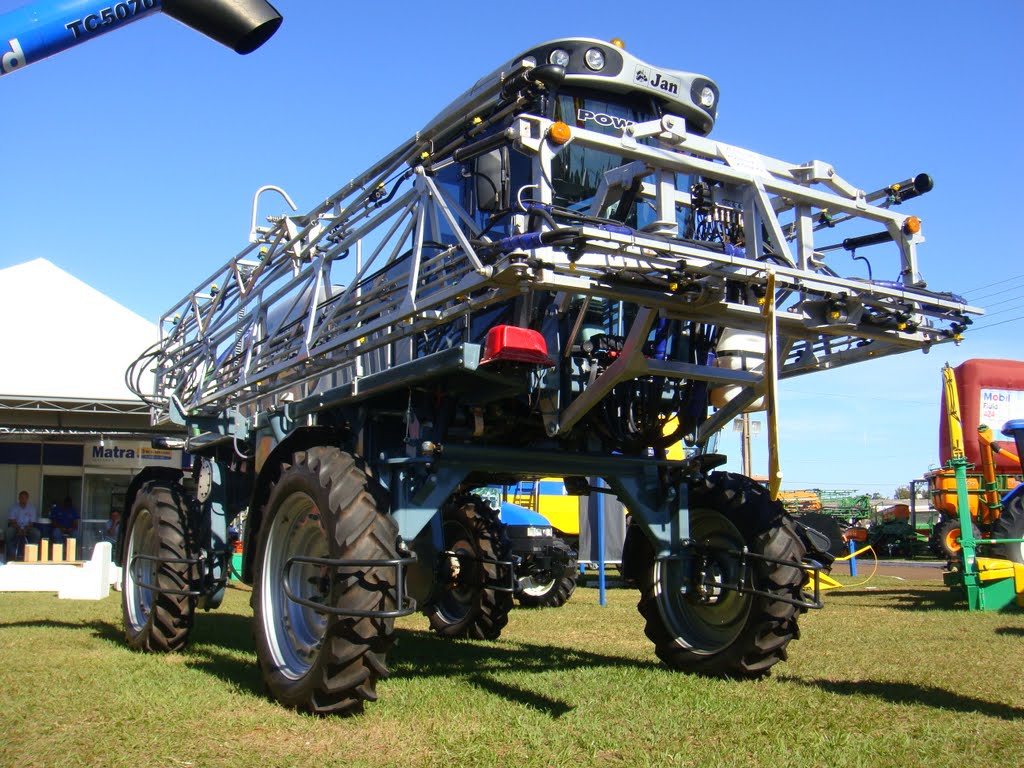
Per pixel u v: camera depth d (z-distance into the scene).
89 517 20.17
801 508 28.31
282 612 4.53
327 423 5.37
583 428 4.96
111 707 4.17
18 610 9.19
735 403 4.89
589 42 4.62
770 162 4.25
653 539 5.09
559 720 3.89
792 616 4.67
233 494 6.71
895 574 16.41
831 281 3.98
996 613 8.69
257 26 2.77
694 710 4.10
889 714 4.04
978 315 4.43
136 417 17.41
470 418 4.92
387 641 3.93
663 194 3.84
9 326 15.39
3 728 3.79
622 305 4.75
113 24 2.63
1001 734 3.69
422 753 3.41
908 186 4.36
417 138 4.50
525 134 3.60
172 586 5.98
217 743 3.56
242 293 6.63
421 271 4.53
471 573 6.81
